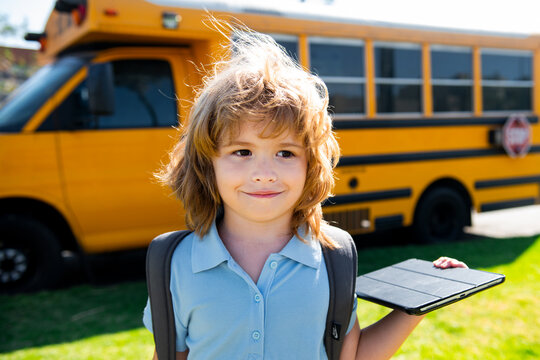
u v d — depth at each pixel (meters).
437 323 3.10
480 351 2.71
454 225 5.66
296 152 1.15
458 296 1.15
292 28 4.50
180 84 4.32
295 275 1.15
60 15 4.49
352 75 4.86
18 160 3.90
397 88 5.11
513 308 3.32
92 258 5.57
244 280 1.13
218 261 1.14
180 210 4.35
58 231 4.34
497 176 5.75
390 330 1.27
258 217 1.13
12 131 3.92
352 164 4.86
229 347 1.11
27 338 3.11
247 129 1.11
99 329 3.24
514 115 5.75
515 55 5.82
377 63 4.98
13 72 14.99
